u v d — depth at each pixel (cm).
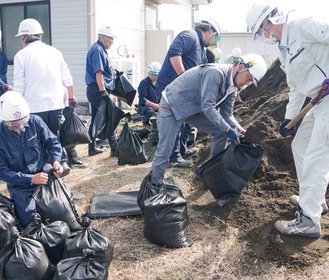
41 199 354
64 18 970
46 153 388
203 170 389
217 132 421
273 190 410
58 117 495
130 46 1141
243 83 358
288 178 423
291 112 347
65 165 390
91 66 581
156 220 334
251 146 375
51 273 279
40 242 295
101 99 579
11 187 376
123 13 1083
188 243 342
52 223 318
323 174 313
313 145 313
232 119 436
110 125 588
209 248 336
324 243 325
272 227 350
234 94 421
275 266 306
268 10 308
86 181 511
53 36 990
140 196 373
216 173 380
